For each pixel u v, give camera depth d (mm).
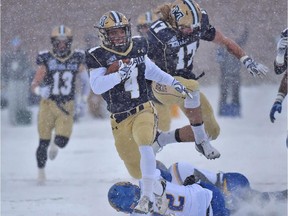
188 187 22609
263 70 27984
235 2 68188
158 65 27297
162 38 26969
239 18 68688
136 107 24391
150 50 27141
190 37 27125
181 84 24906
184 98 27391
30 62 63094
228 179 24047
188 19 26734
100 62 24078
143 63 24344
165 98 27656
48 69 36938
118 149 25031
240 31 68562
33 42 67875
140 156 24656
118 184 22578
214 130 28672
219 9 68500
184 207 22219
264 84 68812
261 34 68312
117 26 23828
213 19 68750
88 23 68938
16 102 57625
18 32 67438
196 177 23953
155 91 27812
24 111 57688
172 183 22938
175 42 27016
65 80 36562
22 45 67812
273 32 68312
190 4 26938
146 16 37031
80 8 68625
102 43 24359
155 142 28469
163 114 31281
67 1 68688
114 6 68750
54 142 36125
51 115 36125
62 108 36250
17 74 57906
